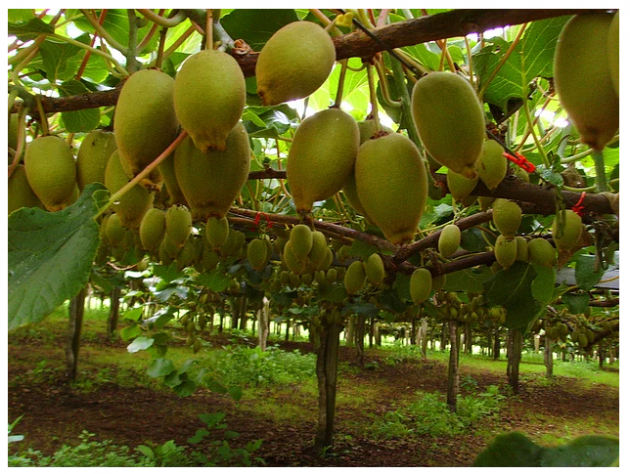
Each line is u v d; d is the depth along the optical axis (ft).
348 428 19.33
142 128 2.84
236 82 2.66
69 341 21.80
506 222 4.98
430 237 7.21
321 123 3.03
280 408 21.16
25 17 5.91
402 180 2.86
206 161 2.84
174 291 15.58
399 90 3.48
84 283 2.54
